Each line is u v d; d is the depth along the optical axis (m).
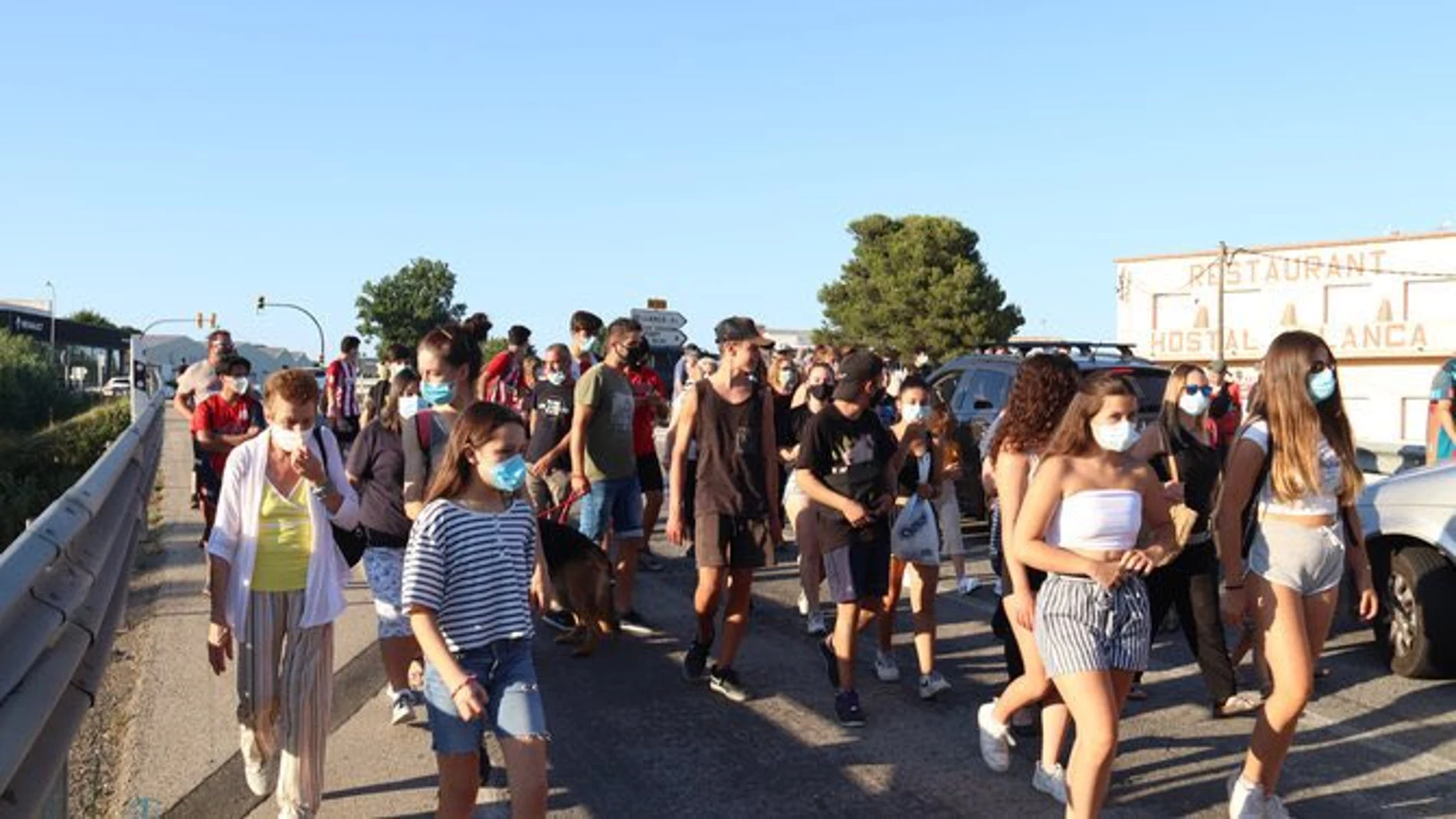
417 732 5.88
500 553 3.91
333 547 4.59
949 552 9.03
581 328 8.87
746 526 6.43
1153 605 6.11
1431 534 6.53
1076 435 4.34
